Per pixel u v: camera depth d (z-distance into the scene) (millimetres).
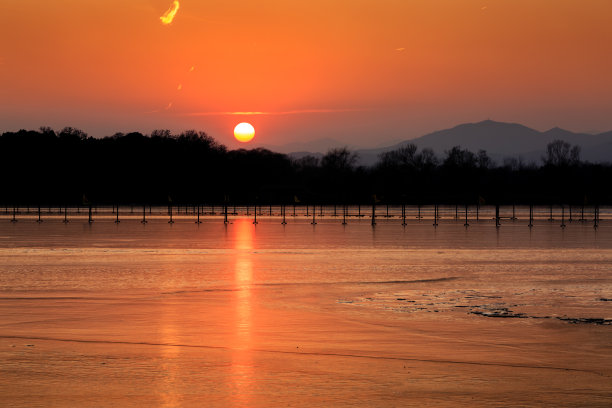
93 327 34188
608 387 24156
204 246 89000
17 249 82438
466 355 28734
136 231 121750
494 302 42812
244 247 87812
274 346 30219
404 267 63844
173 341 31062
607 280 54188
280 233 118812
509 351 29469
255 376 25359
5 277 54812
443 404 22297
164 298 43969
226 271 59875
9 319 36219
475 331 33625
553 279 54906
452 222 164375
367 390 23703
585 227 143000
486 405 22188
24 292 46469
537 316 37844
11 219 164375
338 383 24516
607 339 31875
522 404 22328
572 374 25844
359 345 30500
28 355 28234
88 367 26453
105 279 53844
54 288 48531
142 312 38625
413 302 42812
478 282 52906
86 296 44750
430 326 34875
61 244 90750
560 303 42406
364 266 64562
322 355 28578
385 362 27500
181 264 65750
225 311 39094
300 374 25641
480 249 85875
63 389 23609
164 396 22953
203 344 30500
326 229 132375
